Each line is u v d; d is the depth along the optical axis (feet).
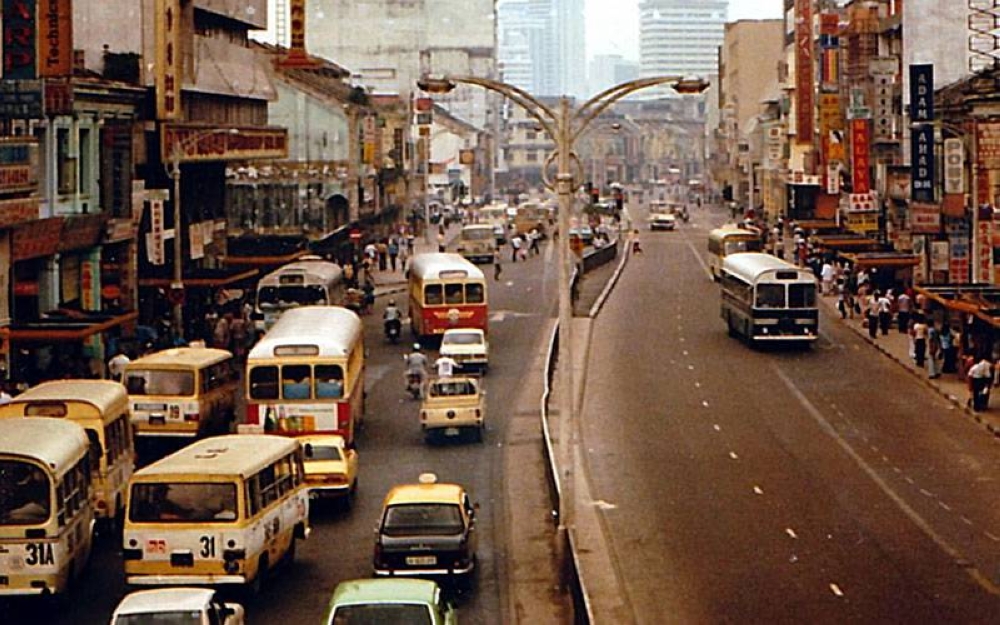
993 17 292.81
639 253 444.96
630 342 244.01
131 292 220.23
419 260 252.21
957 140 231.91
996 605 100.01
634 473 145.89
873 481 140.56
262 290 222.89
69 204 198.39
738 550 116.16
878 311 244.83
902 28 321.73
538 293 324.60
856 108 313.32
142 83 231.71
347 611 82.12
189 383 148.77
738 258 250.98
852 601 101.45
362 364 172.55
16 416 116.88
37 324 174.50
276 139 298.15
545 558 115.85
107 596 103.96
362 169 395.96
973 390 175.73
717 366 216.33
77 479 105.91
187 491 99.60
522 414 180.14
